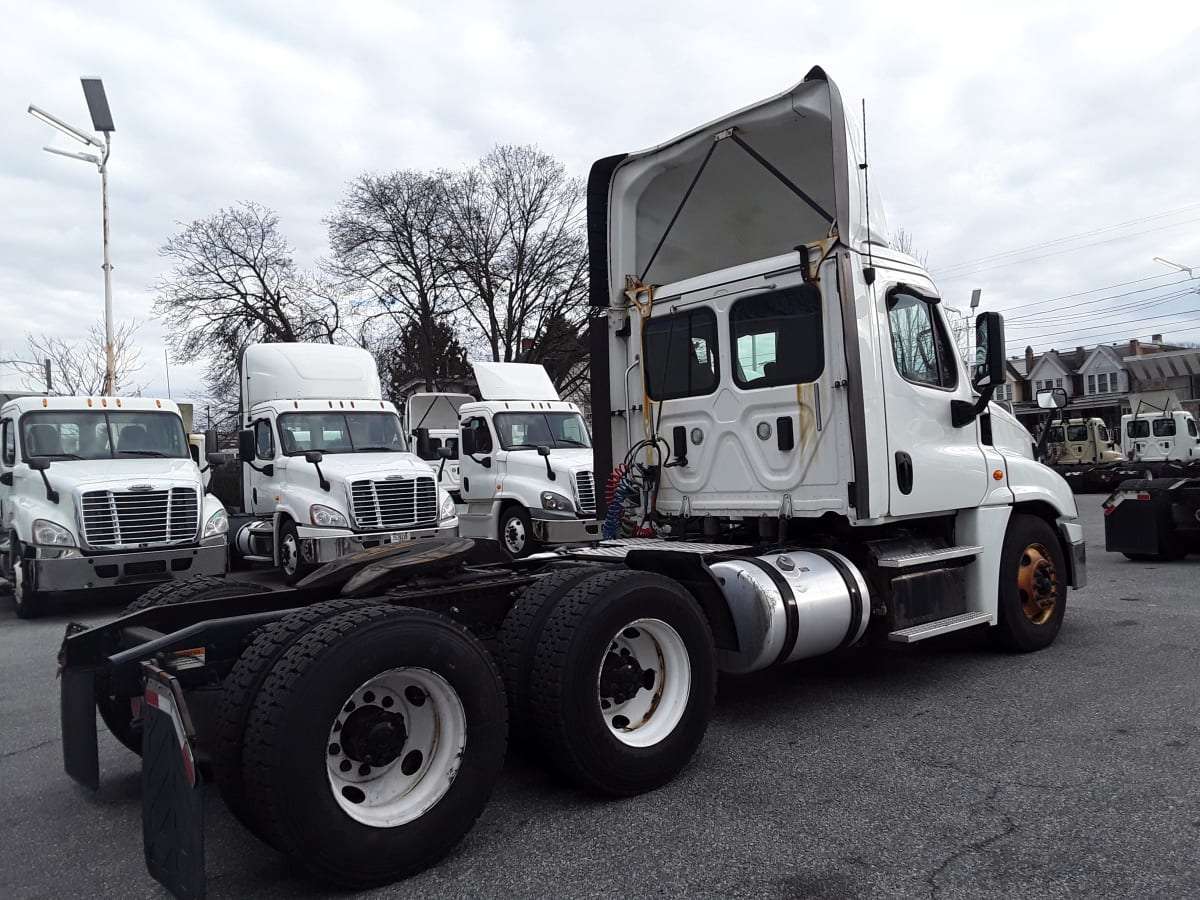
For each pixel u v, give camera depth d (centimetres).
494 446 1423
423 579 436
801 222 625
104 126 2100
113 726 439
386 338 3584
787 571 488
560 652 377
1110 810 363
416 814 326
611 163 645
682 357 607
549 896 309
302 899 313
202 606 415
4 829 389
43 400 1130
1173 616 755
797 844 343
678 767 410
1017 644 623
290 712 297
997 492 606
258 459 1311
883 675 592
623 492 628
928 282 589
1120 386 5191
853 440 505
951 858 326
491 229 3406
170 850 293
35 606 1020
